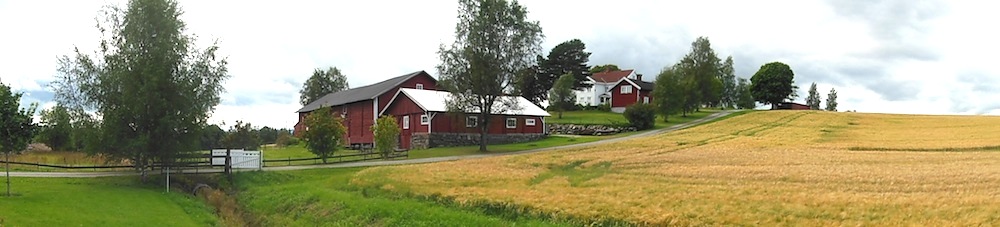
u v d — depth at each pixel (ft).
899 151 154.61
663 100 296.30
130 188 107.24
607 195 87.81
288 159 159.22
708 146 176.96
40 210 73.00
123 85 115.55
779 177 104.94
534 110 241.96
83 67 116.98
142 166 118.11
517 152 188.75
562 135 269.85
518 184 106.42
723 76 479.41
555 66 420.36
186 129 118.73
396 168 135.13
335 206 94.38
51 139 181.98
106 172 125.39
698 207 74.64
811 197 79.10
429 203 90.53
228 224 90.38
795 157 141.28
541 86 411.75
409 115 233.14
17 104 84.58
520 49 199.41
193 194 113.39
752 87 457.27
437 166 139.64
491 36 197.77
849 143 176.55
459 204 86.79
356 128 261.44
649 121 276.21
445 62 200.64
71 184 106.42
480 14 198.18
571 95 361.92
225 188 120.98
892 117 287.69
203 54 121.90
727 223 66.08
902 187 88.84
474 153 189.98
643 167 131.54
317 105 293.23
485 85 196.34
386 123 175.83
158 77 113.60
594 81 424.05
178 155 118.73
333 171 143.95
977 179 93.76
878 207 70.74
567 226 70.33
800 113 313.12
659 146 181.27
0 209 70.23
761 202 76.69
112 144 114.73
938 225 60.59
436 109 221.05
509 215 79.30
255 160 140.15
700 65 354.33
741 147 169.99
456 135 224.12
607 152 166.71
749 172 113.70
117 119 114.21
